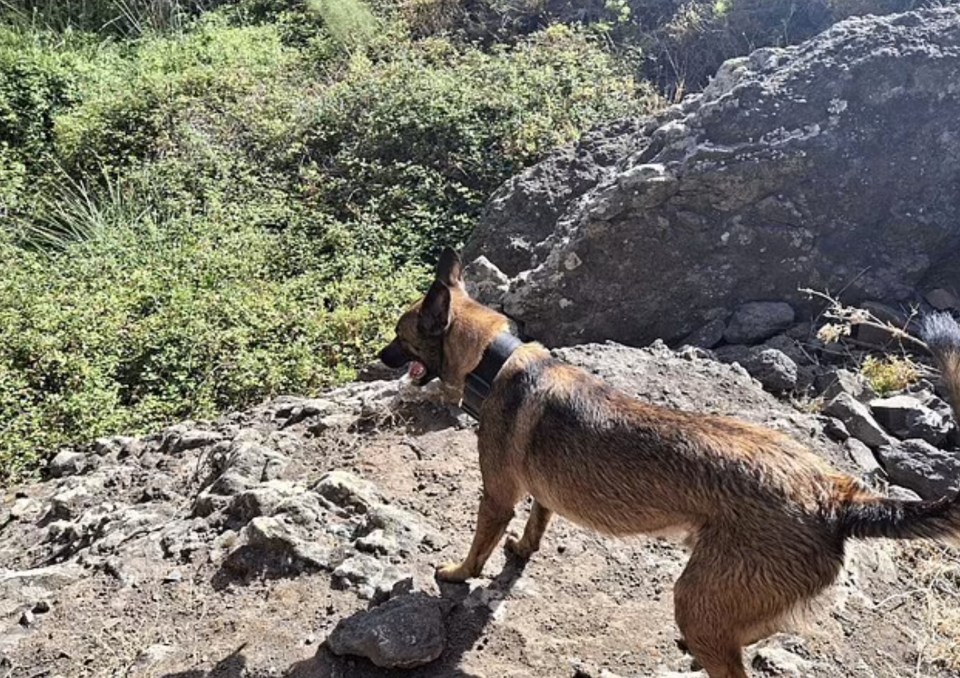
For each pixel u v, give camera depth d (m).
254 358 2.67
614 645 1.44
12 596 1.63
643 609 1.51
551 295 2.65
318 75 4.40
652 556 1.63
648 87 3.87
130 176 3.78
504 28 4.54
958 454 1.97
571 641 1.44
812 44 2.64
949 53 2.47
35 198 3.78
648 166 2.55
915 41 2.50
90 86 4.46
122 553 1.69
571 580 1.57
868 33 2.55
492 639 1.44
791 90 2.54
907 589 1.62
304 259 3.24
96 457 2.32
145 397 2.60
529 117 3.61
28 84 4.33
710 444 1.24
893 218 2.49
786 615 1.19
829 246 2.51
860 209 2.49
